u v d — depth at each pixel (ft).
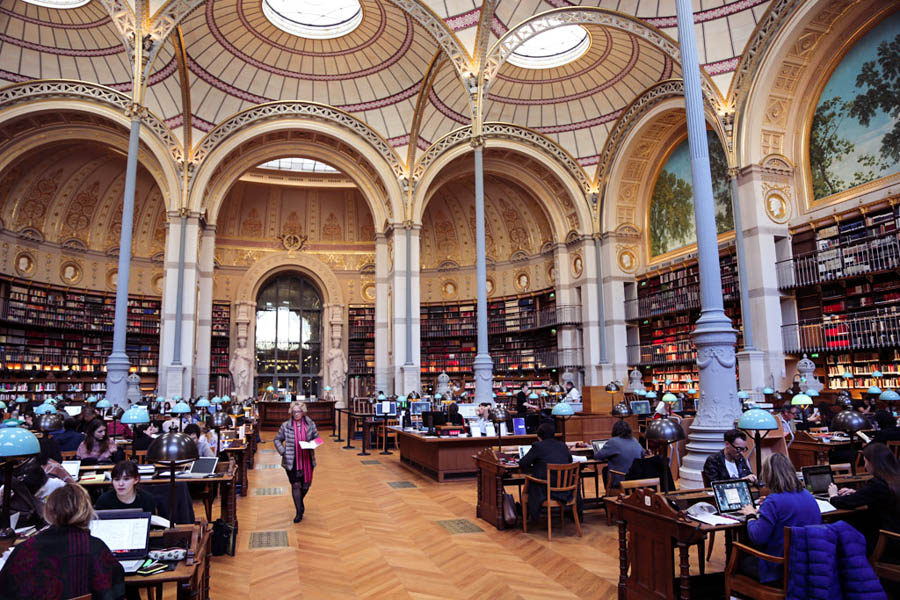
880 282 45.73
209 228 71.20
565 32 63.77
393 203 72.79
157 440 13.71
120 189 79.51
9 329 67.31
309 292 93.56
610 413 47.37
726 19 53.06
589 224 74.59
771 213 53.01
